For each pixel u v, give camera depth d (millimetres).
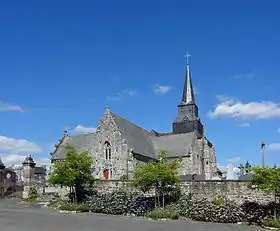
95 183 44031
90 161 45312
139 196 39938
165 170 37781
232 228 28828
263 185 30500
